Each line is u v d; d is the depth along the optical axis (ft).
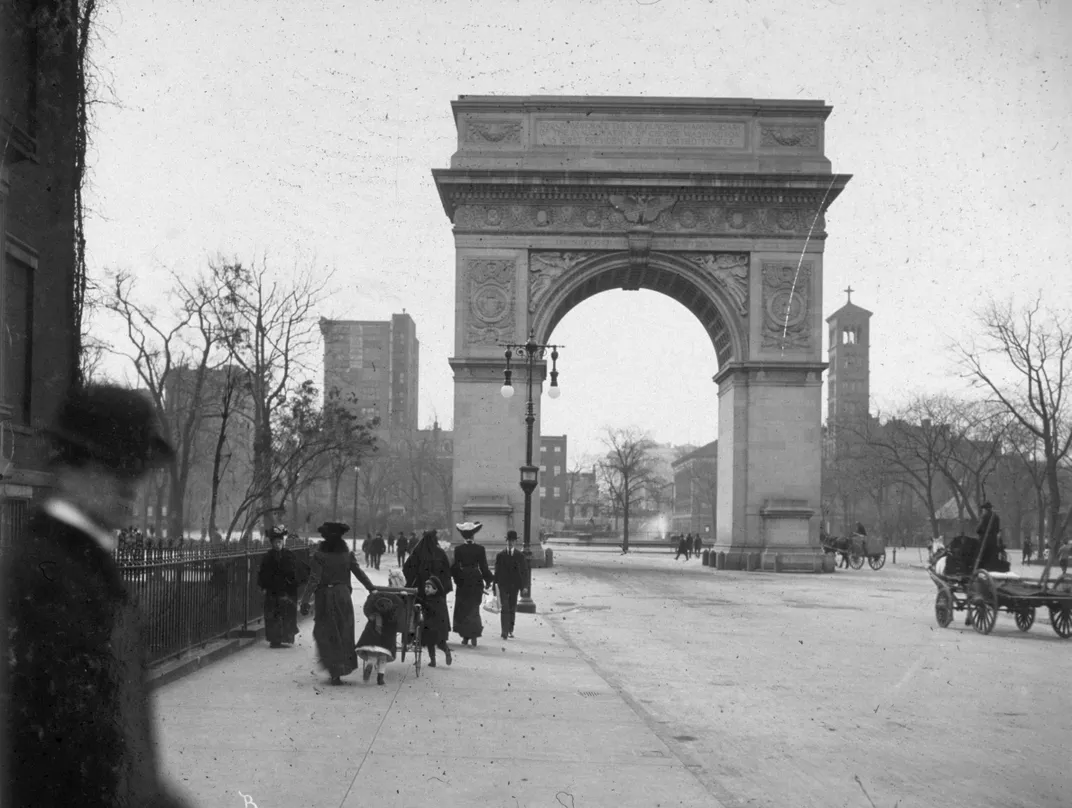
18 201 15.26
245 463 156.66
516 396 191.42
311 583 72.43
